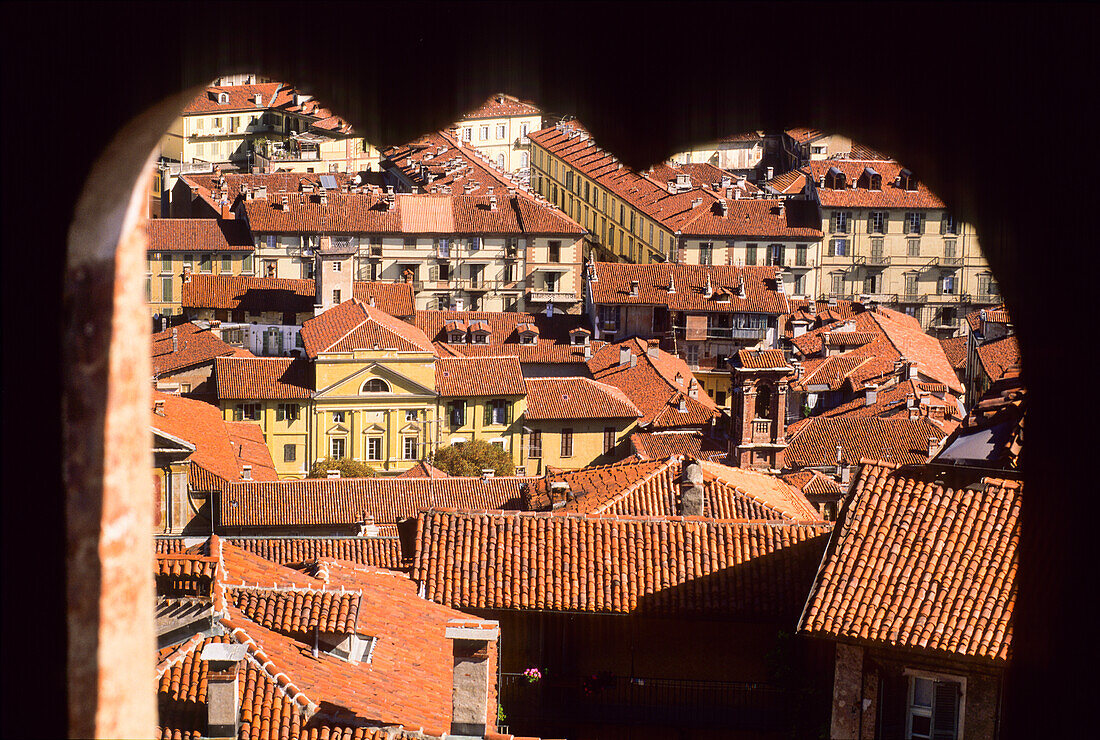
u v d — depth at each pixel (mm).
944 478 63938
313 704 52906
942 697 57906
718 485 88438
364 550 109625
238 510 153000
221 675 51250
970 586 58844
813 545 78812
